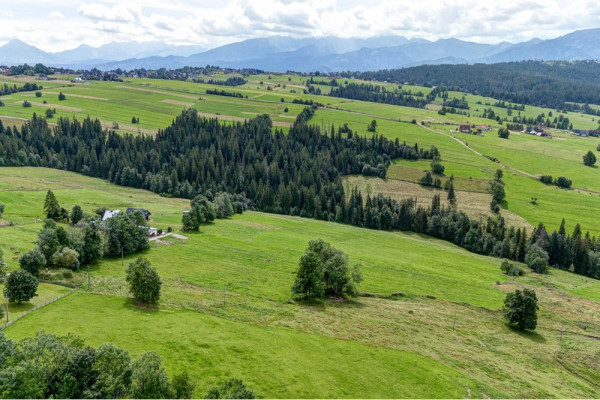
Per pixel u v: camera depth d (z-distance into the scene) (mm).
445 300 105188
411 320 89438
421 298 104750
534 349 84750
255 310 83438
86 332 64375
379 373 65000
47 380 45750
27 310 70438
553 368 77875
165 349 62375
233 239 136125
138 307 76688
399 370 66688
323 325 80688
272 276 105438
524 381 70438
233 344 66938
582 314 106688
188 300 83500
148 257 108750
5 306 71125
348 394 58438
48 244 93250
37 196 149500
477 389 64688
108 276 91750
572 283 137625
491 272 138000
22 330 62938
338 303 94875
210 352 63500
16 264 88625
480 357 77062
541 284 130750
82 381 46562
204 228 147000
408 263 133375
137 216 118562
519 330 93688
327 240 151500
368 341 76000
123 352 49188
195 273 100625
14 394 42375
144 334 66000
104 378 46594
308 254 95312
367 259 131750
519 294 95438
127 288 85375
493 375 70938
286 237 147250
